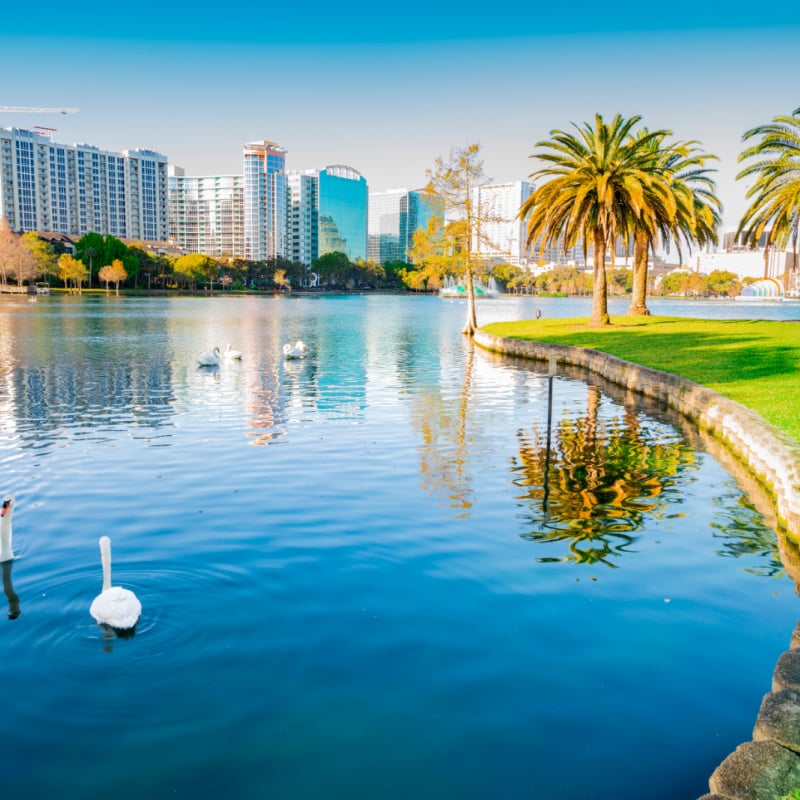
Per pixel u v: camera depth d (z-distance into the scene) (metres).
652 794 5.59
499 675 7.22
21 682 7.08
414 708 6.66
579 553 10.59
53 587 9.23
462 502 12.98
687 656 7.64
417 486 13.98
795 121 42.84
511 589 9.26
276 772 5.83
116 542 10.88
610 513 12.52
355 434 18.95
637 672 7.31
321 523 11.75
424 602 8.84
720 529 11.77
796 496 11.40
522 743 6.18
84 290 161.88
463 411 22.64
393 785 5.67
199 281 195.62
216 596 8.98
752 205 45.09
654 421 21.12
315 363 36.34
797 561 10.43
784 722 6.15
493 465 15.74
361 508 12.56
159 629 8.12
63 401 24.19
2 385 27.70
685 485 14.38
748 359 29.58
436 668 7.34
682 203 48.03
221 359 37.66
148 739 6.23
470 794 5.59
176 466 15.49
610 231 48.56
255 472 14.99
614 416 21.92
